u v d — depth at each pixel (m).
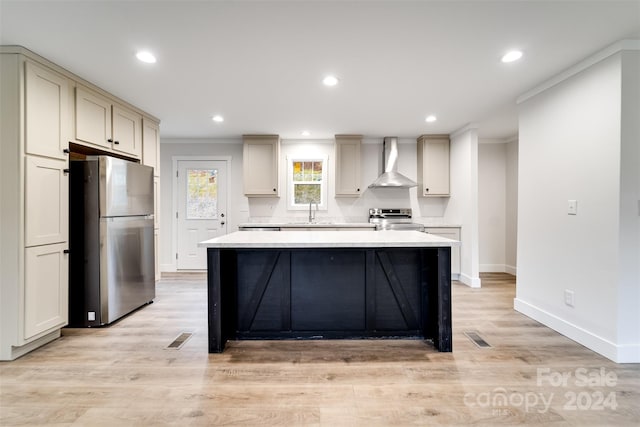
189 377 2.01
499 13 1.86
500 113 3.83
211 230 5.38
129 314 3.23
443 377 2.01
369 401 1.76
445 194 4.97
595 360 2.22
